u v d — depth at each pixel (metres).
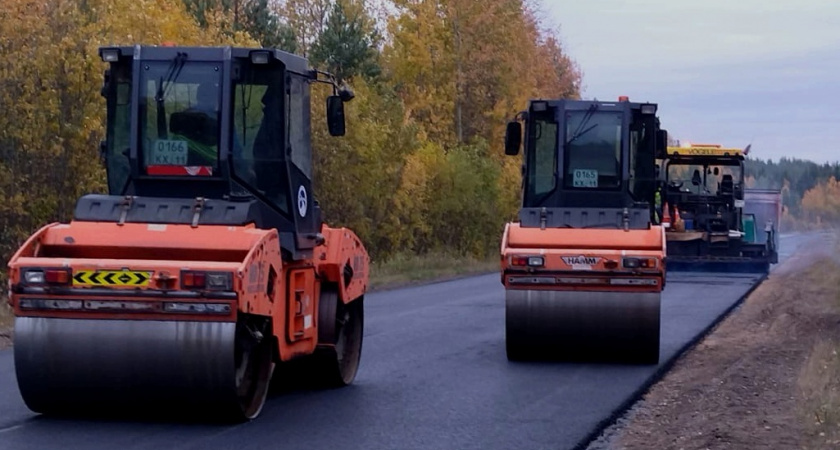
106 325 12.91
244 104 14.82
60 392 13.16
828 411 14.18
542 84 79.12
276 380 16.92
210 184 14.55
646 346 19.66
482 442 13.12
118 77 14.90
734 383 17.44
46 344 12.96
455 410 15.21
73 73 29.91
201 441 12.73
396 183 50.19
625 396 16.58
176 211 13.79
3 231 30.72
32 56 29.53
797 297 34.62
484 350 21.62
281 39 55.69
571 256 19.52
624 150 21.34
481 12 67.75
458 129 68.00
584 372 19.06
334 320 16.22
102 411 13.62
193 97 14.53
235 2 55.06
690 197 47.31
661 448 12.97
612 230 20.14
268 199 14.85
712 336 24.72
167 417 13.92
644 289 19.48
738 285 40.97
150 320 12.88
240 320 13.27
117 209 13.83
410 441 13.09
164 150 14.50
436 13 67.62
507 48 69.56
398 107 50.53
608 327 19.53
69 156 30.81
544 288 19.67
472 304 31.86
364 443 12.91
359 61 58.22
